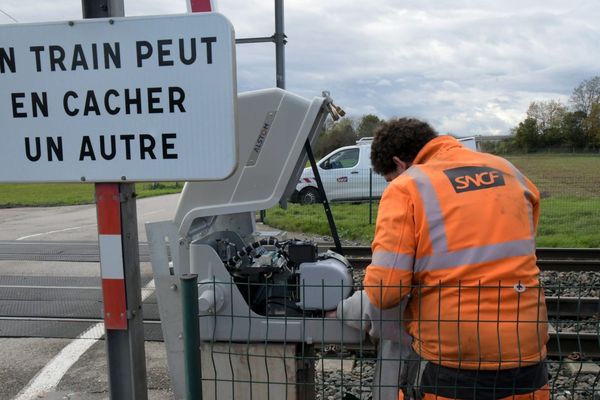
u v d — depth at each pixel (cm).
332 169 1340
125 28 178
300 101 234
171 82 179
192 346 177
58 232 1163
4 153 190
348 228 1008
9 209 1805
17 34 183
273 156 237
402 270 191
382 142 222
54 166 190
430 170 200
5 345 460
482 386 192
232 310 231
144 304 579
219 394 246
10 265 787
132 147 184
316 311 241
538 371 194
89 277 708
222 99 177
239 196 241
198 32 175
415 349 210
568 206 1238
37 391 373
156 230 245
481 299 187
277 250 275
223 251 268
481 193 193
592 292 562
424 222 190
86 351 445
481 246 188
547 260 696
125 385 203
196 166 182
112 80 182
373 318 218
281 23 954
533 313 190
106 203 193
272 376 241
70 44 182
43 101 186
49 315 543
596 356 411
